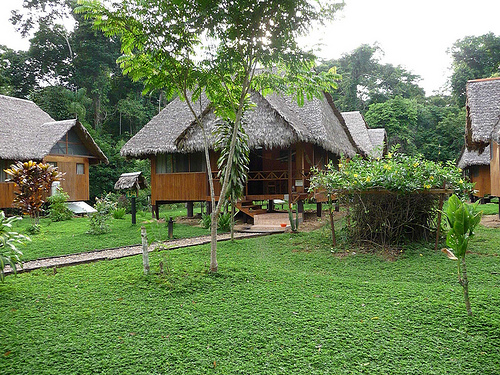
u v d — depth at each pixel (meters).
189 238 9.53
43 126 19.11
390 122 33.69
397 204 7.21
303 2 5.08
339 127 15.41
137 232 10.93
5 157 15.45
